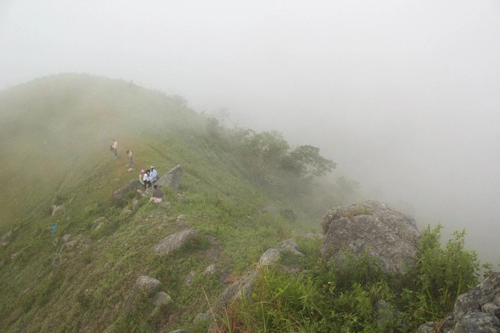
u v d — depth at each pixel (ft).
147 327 27.61
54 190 90.89
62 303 38.55
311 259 25.59
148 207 55.47
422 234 21.99
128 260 39.73
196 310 28.17
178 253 38.22
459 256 16.97
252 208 77.41
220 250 39.60
